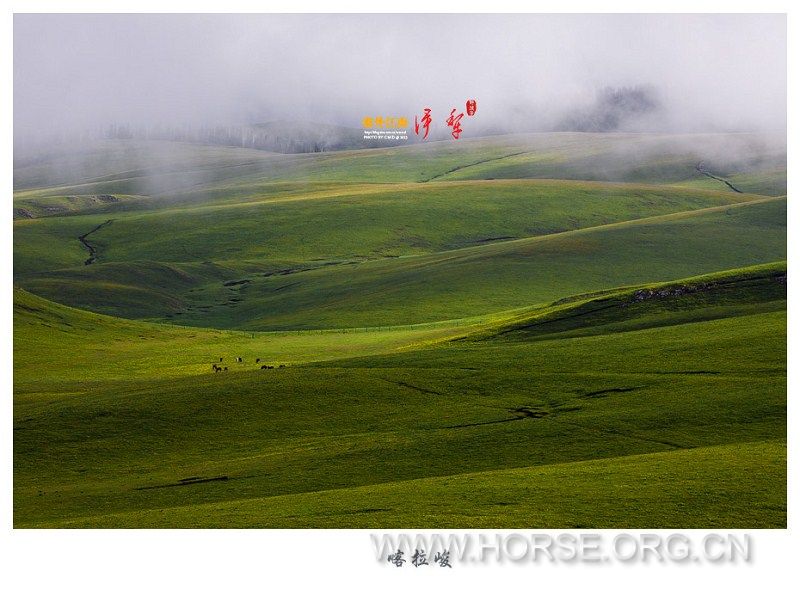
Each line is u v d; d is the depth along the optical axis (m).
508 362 79.62
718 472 48.84
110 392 78.06
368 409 69.75
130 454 63.47
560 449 57.84
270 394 73.44
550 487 48.38
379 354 91.94
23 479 59.44
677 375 71.19
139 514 49.44
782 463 49.81
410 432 64.19
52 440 65.75
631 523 43.09
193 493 54.09
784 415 59.59
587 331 93.19
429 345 97.81
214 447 64.12
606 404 66.19
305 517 46.16
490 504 46.22
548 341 87.81
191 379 81.25
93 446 64.81
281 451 62.28
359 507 47.25
